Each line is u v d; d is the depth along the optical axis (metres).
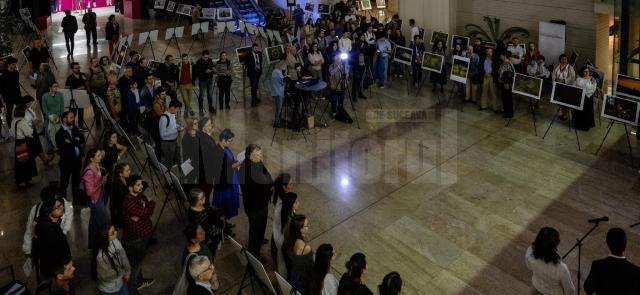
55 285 5.87
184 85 12.48
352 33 16.27
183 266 5.56
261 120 12.56
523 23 14.91
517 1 14.80
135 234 6.35
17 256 7.68
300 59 13.52
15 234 8.20
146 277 7.15
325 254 5.06
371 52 14.68
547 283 5.26
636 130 10.91
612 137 11.16
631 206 8.58
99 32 21.48
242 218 8.55
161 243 7.89
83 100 11.21
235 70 16.70
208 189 7.66
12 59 11.69
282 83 11.68
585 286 5.12
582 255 7.40
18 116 9.20
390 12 22.95
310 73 12.12
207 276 5.00
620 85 11.03
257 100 13.60
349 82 14.64
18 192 9.40
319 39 15.46
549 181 9.45
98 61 11.84
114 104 10.98
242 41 20.12
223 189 7.46
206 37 20.73
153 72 12.34
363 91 14.53
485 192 9.14
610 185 9.25
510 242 7.76
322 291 5.16
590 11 13.44
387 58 14.46
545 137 11.27
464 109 13.01
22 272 7.32
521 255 7.47
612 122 10.30
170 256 7.60
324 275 5.12
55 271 5.29
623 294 4.76
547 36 13.95
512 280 6.97
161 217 8.55
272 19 19.11
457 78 12.80
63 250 5.98
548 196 8.96
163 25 22.98
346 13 19.39
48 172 10.12
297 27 20.06
